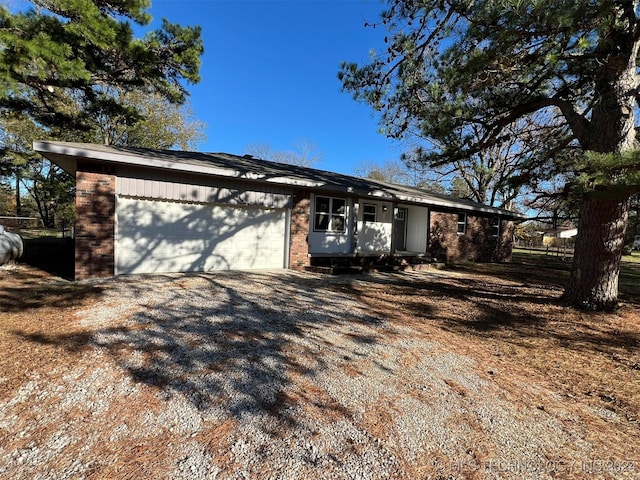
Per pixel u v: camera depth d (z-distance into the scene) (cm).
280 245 1012
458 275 1107
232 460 213
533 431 262
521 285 945
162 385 296
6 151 1294
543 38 528
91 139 1822
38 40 670
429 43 598
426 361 383
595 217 635
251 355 366
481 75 598
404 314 575
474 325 534
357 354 389
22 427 236
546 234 3509
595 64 601
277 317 507
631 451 244
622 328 538
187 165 766
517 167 802
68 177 2198
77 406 262
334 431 247
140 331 417
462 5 506
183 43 929
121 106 1144
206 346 382
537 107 668
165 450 219
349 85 670
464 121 670
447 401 298
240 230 941
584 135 616
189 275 802
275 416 261
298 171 1159
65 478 194
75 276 709
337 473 207
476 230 1625
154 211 813
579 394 328
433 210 1405
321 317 522
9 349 353
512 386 337
